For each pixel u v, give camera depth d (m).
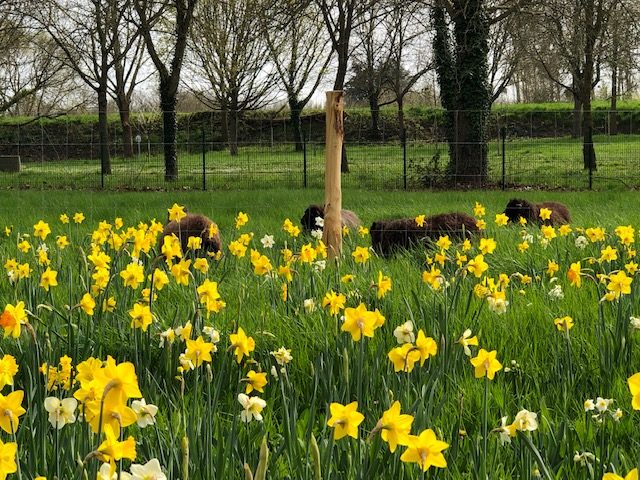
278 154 37.78
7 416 2.21
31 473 2.91
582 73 28.81
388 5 26.16
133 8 30.69
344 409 2.20
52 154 50.41
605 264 7.10
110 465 2.02
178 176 27.39
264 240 6.95
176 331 3.91
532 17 25.44
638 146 36.53
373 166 29.70
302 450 3.31
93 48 31.89
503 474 3.27
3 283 6.94
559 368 4.59
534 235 9.77
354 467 2.98
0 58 35.91
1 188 24.86
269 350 4.98
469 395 4.22
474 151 23.98
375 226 9.80
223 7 40.28
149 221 13.27
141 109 61.94
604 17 27.08
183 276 4.60
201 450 3.01
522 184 24.22
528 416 2.90
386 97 67.56
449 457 3.40
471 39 24.30
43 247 7.38
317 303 5.68
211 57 42.19
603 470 3.17
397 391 3.81
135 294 6.42
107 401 2.00
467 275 6.84
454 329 5.21
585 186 23.56
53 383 3.46
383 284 5.02
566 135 52.38
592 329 5.28
